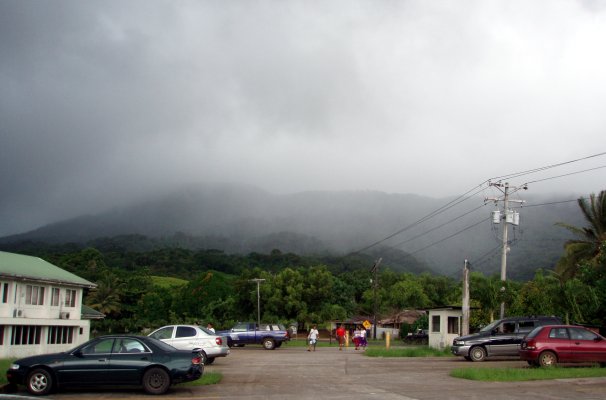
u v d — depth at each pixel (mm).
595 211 46906
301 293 72688
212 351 25797
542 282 41375
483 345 28203
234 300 76375
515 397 15148
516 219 38656
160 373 15914
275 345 44750
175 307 84062
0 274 31359
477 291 40000
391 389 17062
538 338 22453
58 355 16078
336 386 17906
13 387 16547
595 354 22031
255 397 15297
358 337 45844
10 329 32031
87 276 101312
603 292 32688
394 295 92062
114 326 82000
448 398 14992
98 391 16672
